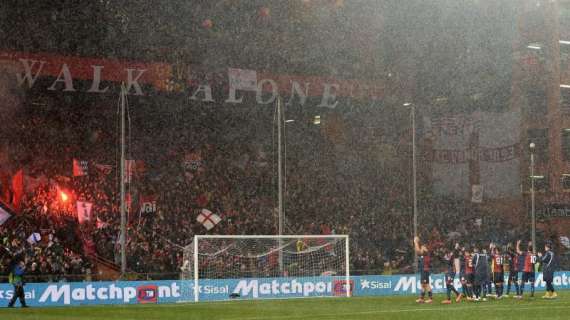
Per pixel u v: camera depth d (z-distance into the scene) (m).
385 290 78.44
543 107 129.50
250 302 63.25
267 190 119.69
